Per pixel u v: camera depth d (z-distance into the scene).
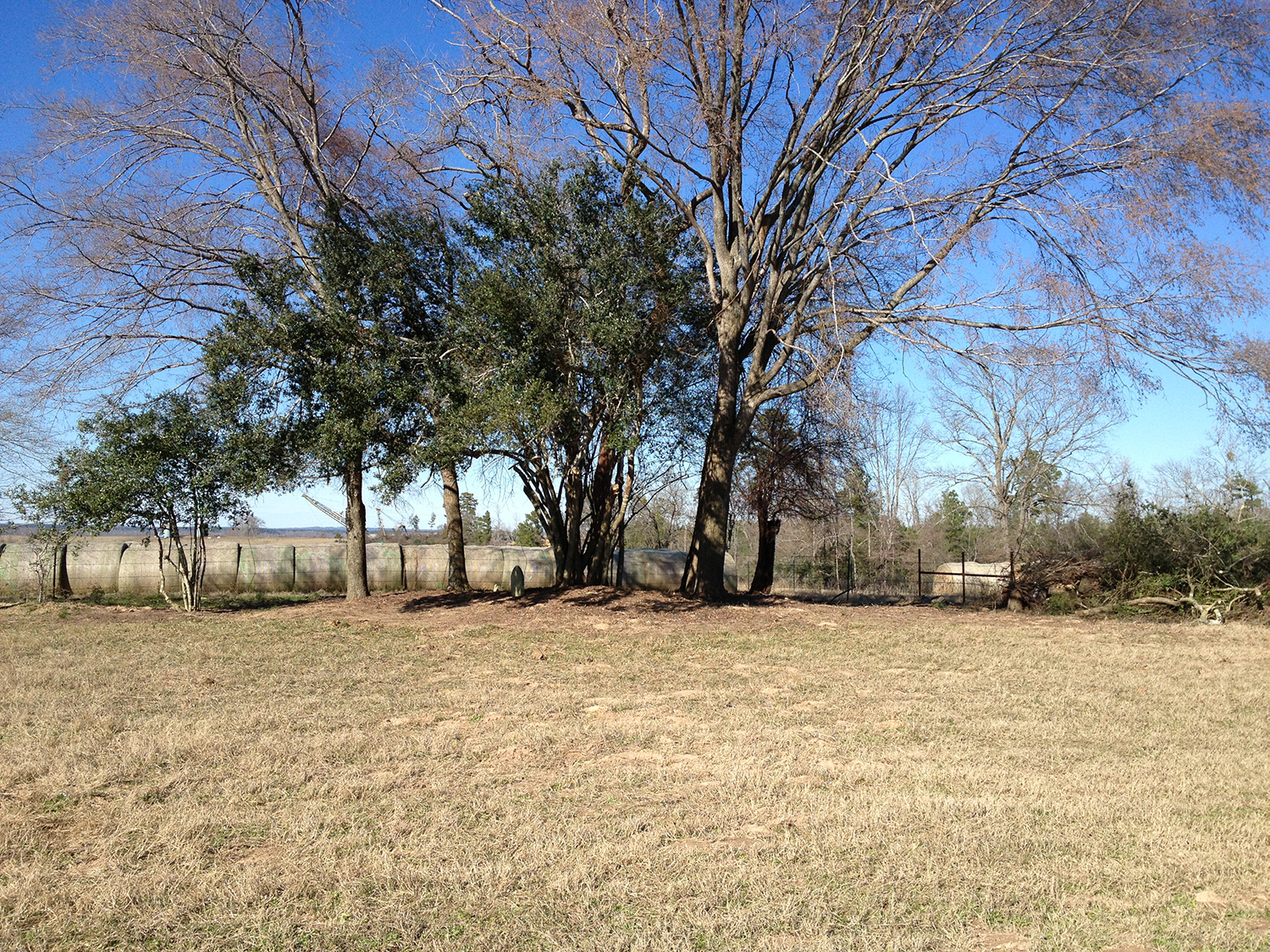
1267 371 16.67
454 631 16.69
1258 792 6.49
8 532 32.16
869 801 6.10
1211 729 8.62
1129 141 16.66
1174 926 4.27
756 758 7.29
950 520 51.62
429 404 18.03
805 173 20.64
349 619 18.91
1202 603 20.69
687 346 19.52
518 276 17.12
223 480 19.86
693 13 17.92
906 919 4.31
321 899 4.61
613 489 22.14
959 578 33.94
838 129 19.92
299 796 6.33
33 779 6.75
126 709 9.46
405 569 27.81
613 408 17.83
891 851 5.16
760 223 20.56
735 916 4.35
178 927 4.29
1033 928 4.24
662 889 4.67
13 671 12.05
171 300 20.64
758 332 20.91
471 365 17.92
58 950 4.07
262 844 5.42
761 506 26.53
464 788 6.52
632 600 20.34
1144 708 9.67
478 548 28.84
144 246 20.19
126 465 18.98
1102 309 16.56
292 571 27.30
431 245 18.86
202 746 7.68
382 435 17.80
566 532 22.17
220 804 6.12
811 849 5.19
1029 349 16.17
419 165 21.03
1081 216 15.73
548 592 21.56
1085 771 6.98
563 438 19.16
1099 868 4.94
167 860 5.07
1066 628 18.50
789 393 20.34
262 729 8.48
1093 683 11.41
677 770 6.98
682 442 20.52
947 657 13.92
